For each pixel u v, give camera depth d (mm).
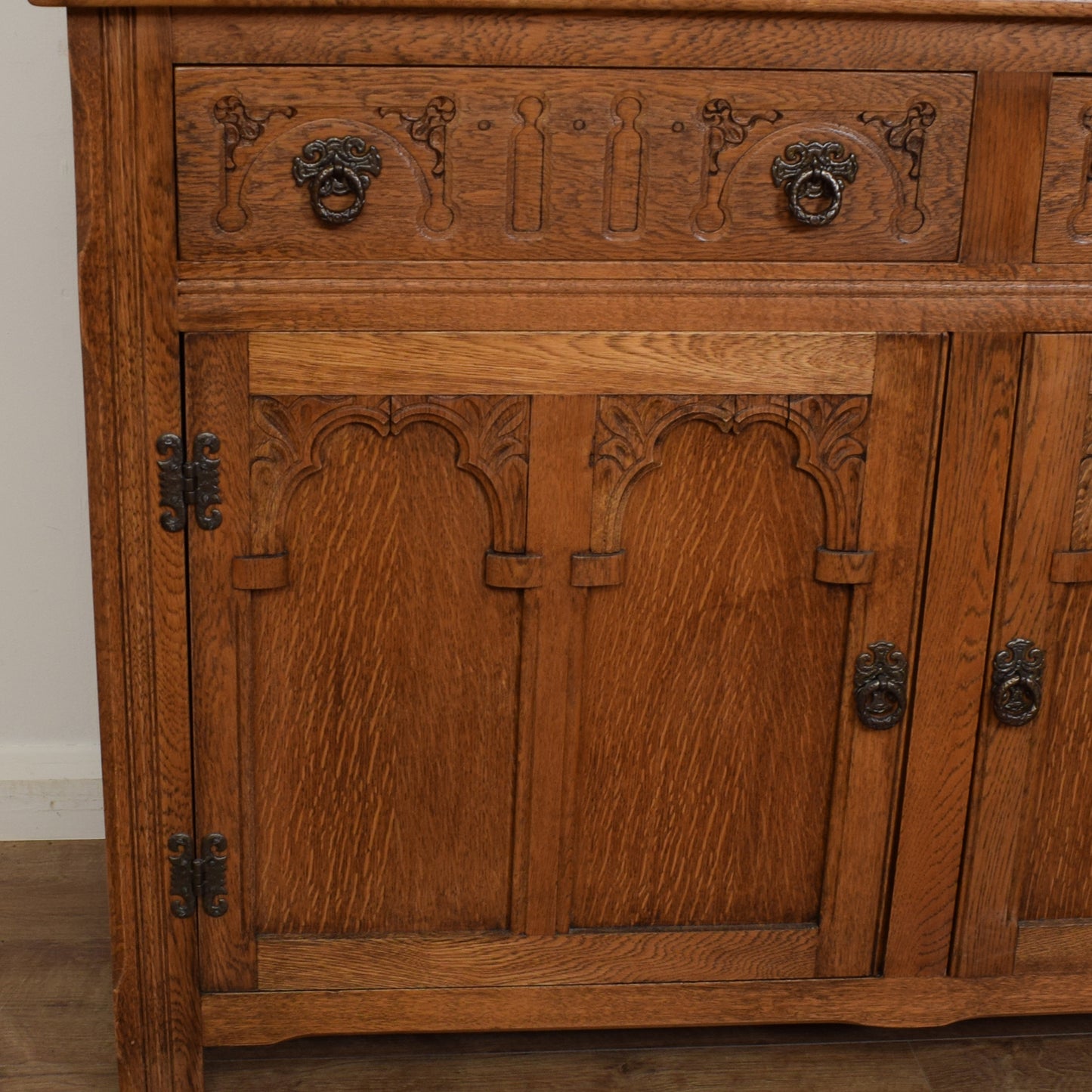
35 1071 1574
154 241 1277
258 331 1306
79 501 2002
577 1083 1577
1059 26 1299
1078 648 1470
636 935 1508
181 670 1382
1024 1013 1578
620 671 1435
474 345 1330
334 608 1393
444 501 1377
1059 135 1331
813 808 1496
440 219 1305
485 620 1412
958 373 1375
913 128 1314
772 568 1423
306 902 1472
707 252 1332
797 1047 1650
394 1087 1562
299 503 1361
